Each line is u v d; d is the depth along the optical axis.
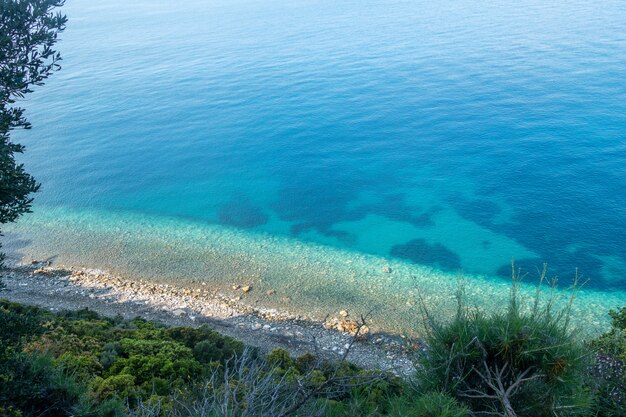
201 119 71.31
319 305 29.08
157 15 168.12
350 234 38.72
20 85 8.83
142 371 14.86
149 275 32.53
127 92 85.56
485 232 38.22
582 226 38.16
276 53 104.38
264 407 7.10
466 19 119.25
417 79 80.00
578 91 67.56
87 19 169.25
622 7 114.00
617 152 49.53
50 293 29.84
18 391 8.99
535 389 7.28
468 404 7.43
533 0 134.38
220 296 30.09
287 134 63.53
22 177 9.35
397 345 24.94
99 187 50.00
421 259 34.59
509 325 7.64
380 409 8.00
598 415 8.37
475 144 55.41
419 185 47.41
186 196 47.47
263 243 37.31
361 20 131.25
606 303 28.70
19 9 8.88
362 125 64.25
